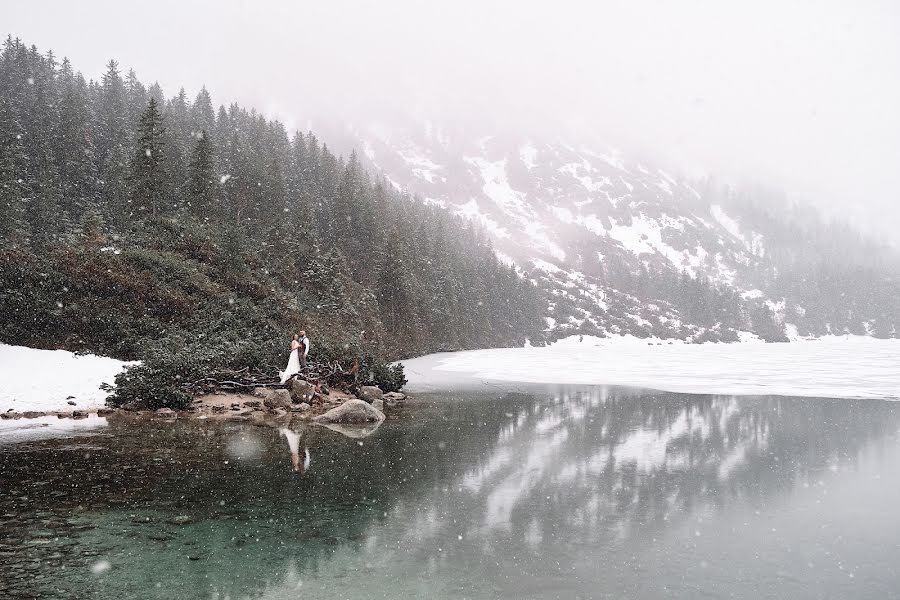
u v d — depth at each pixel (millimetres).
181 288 28469
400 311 62875
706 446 9594
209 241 41375
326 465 8172
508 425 12125
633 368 34125
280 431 11359
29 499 6258
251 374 17297
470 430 11477
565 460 8531
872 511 5875
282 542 4949
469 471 7809
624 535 5160
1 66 87000
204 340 22391
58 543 4871
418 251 86688
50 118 68500
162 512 5820
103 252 28031
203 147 54906
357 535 5148
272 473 7637
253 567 4363
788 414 13477
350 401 13133
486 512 5895
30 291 20812
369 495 6551
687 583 4070
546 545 4898
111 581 4062
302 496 6484
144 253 30734
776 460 8445
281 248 55812
